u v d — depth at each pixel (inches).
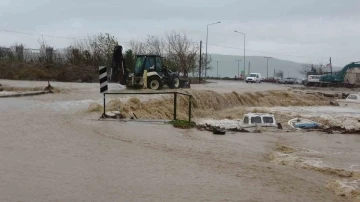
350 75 2684.5
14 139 485.7
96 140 504.7
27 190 299.9
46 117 676.7
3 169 353.7
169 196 301.6
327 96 1744.6
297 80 3560.5
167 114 906.1
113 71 1374.3
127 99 930.1
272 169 412.2
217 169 395.2
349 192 339.0
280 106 1429.6
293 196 319.3
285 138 663.1
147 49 2869.1
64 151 435.5
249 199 303.4
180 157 440.1
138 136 550.6
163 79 1347.2
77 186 314.8
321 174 406.3
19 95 1088.2
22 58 2332.7
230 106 1311.5
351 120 981.2
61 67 2137.1
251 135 663.1
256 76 3112.7
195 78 2815.0
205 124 738.8
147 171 371.9
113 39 2342.5
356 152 553.9
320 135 705.0
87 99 998.4
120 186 320.8
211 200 296.5
